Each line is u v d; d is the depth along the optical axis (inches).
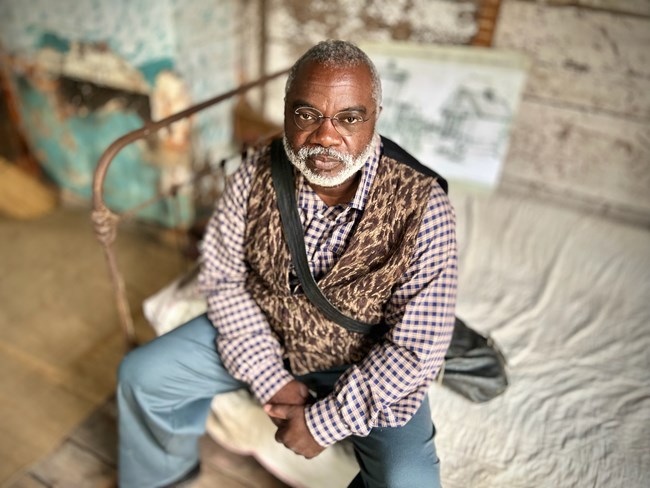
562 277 66.7
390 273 36.6
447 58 77.3
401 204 35.8
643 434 46.9
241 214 41.6
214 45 81.5
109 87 81.0
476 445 45.2
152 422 44.0
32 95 89.5
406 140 83.5
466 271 67.5
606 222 74.1
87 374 65.7
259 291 43.0
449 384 48.8
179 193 85.6
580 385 51.7
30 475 54.0
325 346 41.6
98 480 53.9
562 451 45.0
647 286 65.7
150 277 82.2
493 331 58.0
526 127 80.4
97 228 47.4
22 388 63.2
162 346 44.2
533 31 73.2
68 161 94.3
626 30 68.1
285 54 89.6
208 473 54.4
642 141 74.4
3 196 96.5
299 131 34.6
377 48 80.3
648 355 56.1
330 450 44.2
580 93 74.6
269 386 41.5
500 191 86.7
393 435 39.1
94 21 75.5
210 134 87.0
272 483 54.0
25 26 81.8
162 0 68.7
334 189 37.7
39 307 75.3
